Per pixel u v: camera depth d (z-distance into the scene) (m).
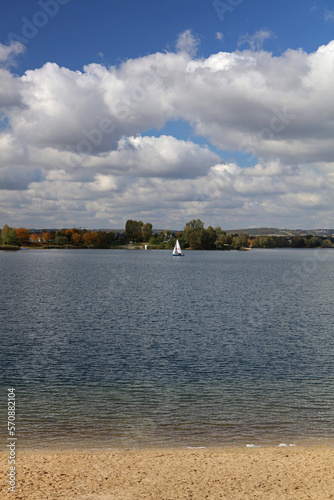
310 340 37.31
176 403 21.28
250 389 23.64
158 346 34.59
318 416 19.48
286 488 11.80
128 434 17.30
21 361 29.58
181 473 12.97
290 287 94.62
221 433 17.45
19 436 16.94
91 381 25.09
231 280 112.19
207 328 43.03
